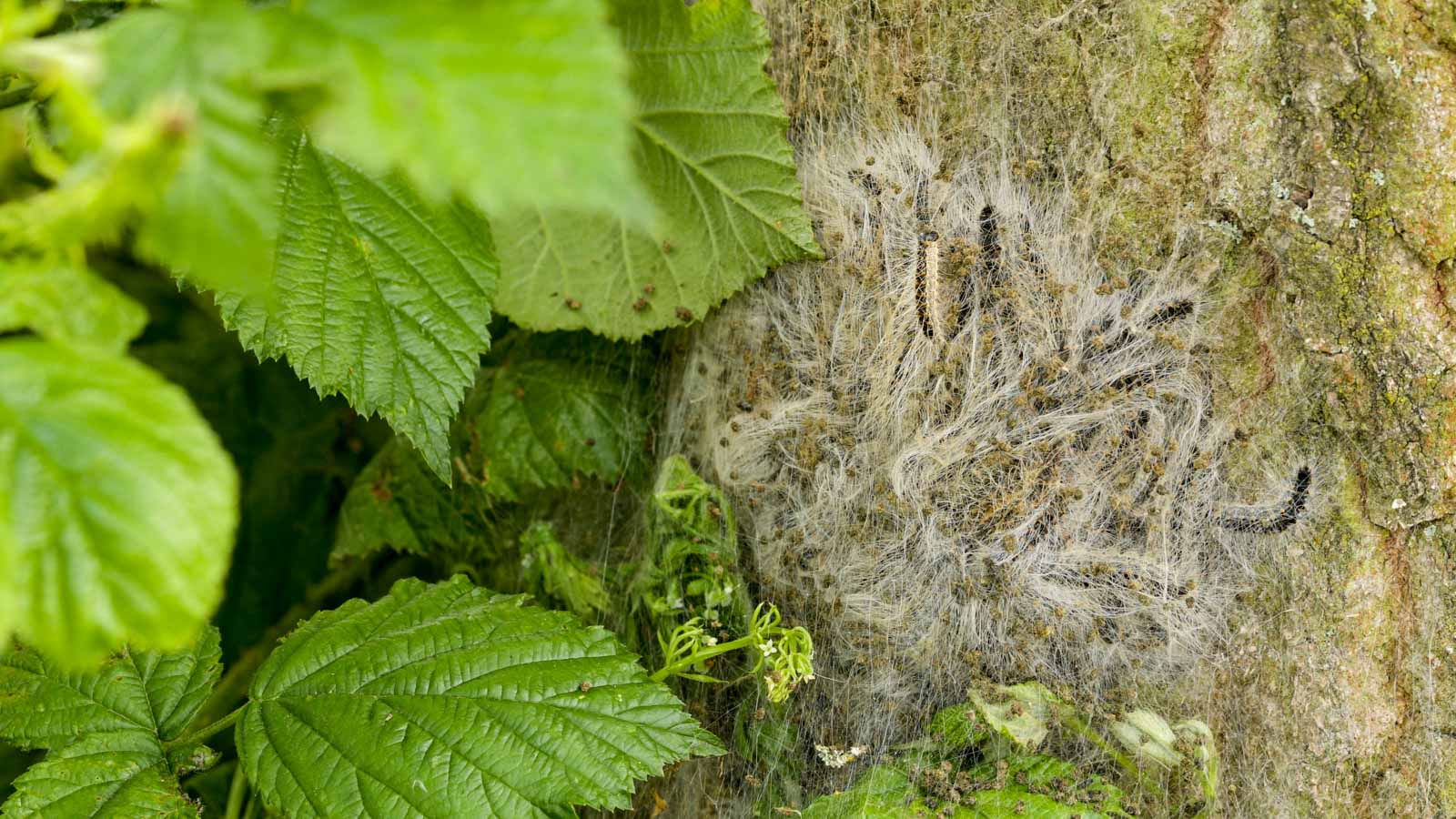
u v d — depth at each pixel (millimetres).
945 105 402
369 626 373
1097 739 387
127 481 241
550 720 360
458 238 357
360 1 224
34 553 234
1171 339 388
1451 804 367
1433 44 357
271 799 354
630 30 393
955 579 397
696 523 409
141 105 219
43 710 355
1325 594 376
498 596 380
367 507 449
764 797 408
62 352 250
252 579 462
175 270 347
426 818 351
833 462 407
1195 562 390
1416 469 366
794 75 412
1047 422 394
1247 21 373
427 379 356
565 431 436
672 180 404
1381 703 373
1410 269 363
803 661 378
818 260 406
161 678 364
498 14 221
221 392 469
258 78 219
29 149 323
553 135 211
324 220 352
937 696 400
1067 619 393
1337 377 372
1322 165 368
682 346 434
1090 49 388
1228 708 388
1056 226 395
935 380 397
